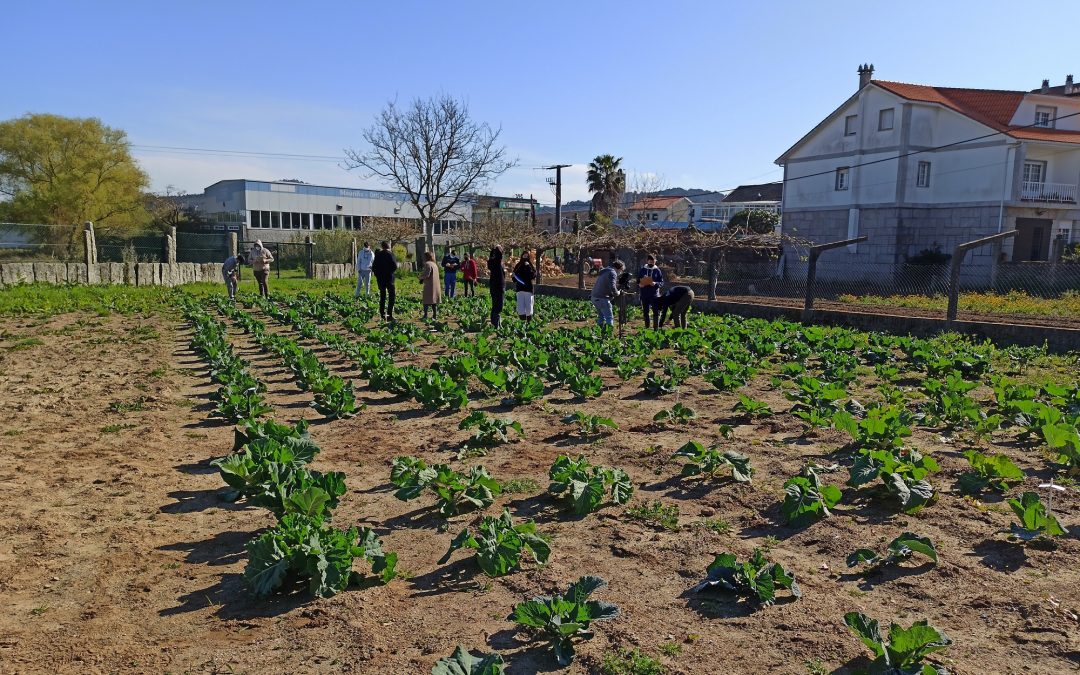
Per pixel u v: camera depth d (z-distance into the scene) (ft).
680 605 13.33
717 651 11.70
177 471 21.38
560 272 142.92
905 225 118.32
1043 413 23.48
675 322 54.75
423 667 11.39
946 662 11.25
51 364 39.42
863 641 11.00
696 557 15.42
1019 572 14.34
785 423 26.48
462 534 15.12
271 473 18.06
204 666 11.49
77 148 180.65
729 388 33.04
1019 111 117.70
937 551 15.47
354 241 134.62
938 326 54.19
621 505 18.58
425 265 61.36
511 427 25.75
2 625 12.76
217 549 16.08
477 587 14.20
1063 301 72.54
